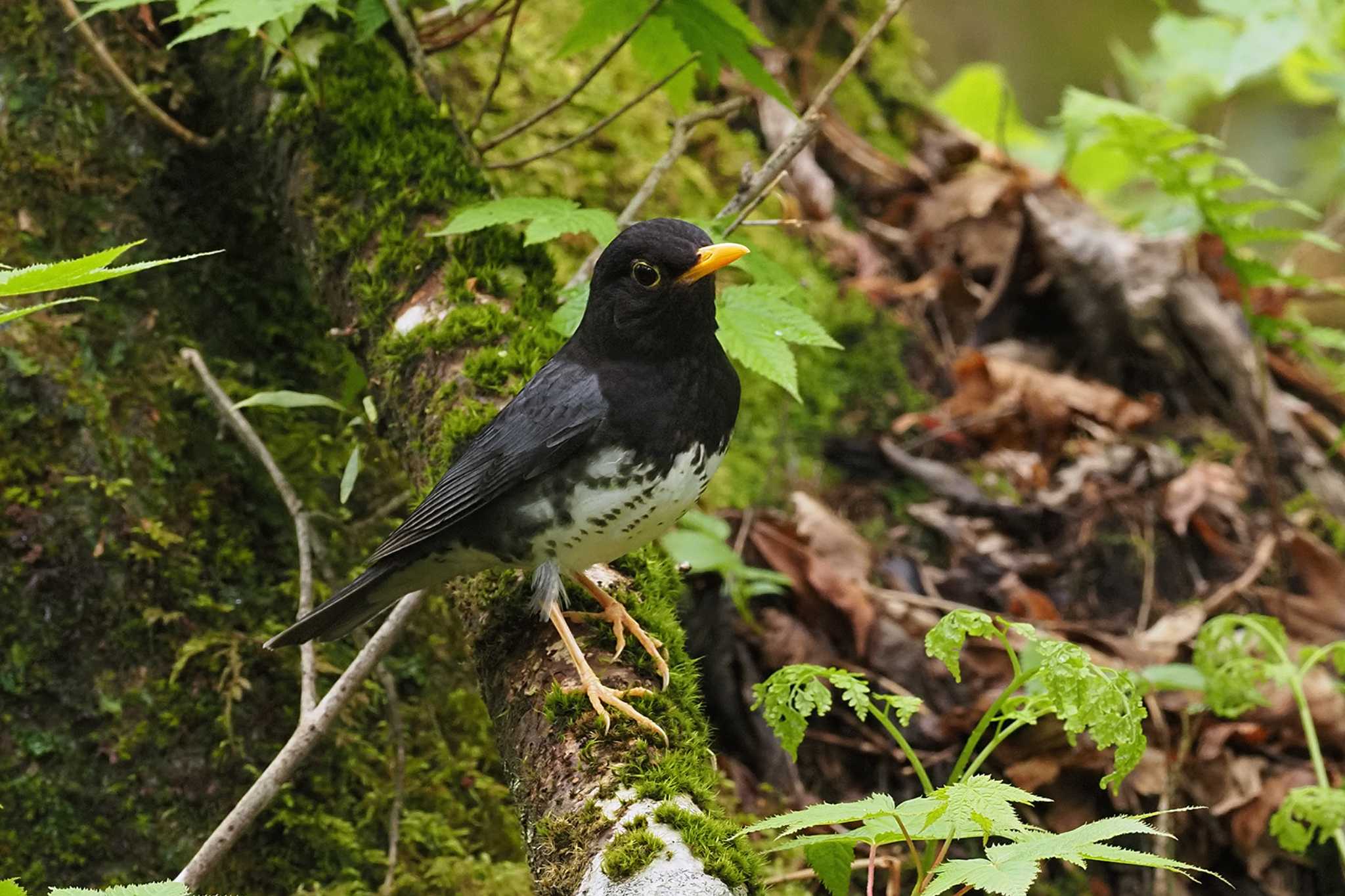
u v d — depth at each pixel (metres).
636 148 10.82
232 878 7.43
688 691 5.78
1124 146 9.90
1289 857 8.51
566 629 5.74
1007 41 19.25
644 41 7.89
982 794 3.86
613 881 4.47
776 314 6.47
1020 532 9.92
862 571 9.23
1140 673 8.34
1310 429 11.23
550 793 5.18
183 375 8.38
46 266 3.29
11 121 8.48
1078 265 11.11
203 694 7.75
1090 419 10.57
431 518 6.00
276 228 9.03
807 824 3.96
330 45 8.13
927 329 11.20
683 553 8.26
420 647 8.41
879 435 10.43
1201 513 10.05
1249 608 9.66
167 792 7.54
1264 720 8.84
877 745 8.52
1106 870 8.48
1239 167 9.78
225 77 8.60
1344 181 15.58
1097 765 8.34
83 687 7.57
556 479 5.88
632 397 5.85
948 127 12.94
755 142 11.66
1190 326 10.99
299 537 7.43
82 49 8.71
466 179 7.62
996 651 8.87
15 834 7.29
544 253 7.44
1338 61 13.51
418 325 7.06
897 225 11.97
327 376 8.95
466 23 10.20
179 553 7.99
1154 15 19.42
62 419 7.88
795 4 12.66
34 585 7.61
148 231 8.66
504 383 6.74
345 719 7.99
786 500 9.72
